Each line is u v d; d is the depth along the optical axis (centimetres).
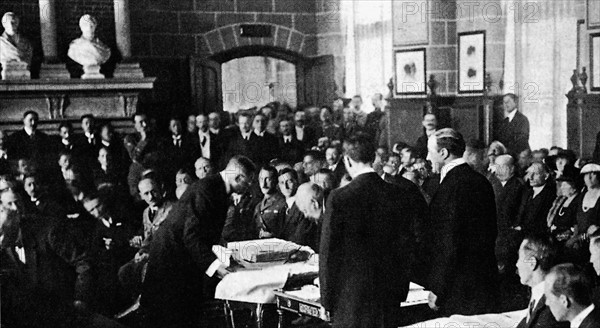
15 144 862
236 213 692
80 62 938
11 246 554
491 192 469
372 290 423
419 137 963
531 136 984
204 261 503
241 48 1092
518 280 691
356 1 1102
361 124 1067
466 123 988
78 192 836
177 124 970
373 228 428
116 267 624
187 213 511
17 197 599
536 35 974
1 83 874
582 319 337
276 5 1112
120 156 913
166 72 1043
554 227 706
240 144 985
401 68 1034
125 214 836
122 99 949
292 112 1097
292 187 657
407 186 484
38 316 416
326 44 1134
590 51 905
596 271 443
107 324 431
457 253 457
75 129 915
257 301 495
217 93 1071
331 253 426
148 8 1024
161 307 520
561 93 961
